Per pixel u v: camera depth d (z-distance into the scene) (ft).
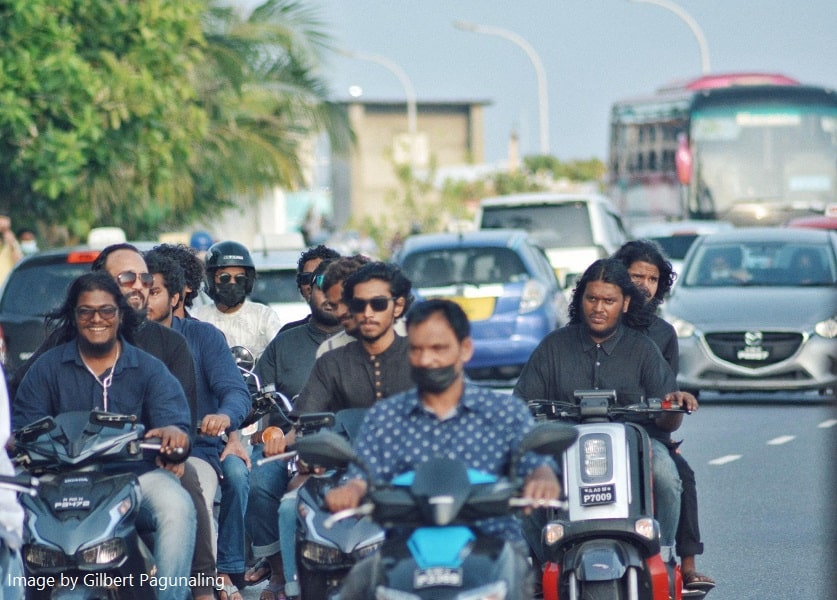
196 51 202.49
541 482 46.42
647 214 324.60
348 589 45.42
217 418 65.00
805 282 161.79
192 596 68.08
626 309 68.74
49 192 181.16
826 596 75.36
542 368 67.97
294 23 239.91
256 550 74.02
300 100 245.86
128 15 189.37
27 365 67.97
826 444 126.00
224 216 270.67
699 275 164.45
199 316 89.66
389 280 61.98
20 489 51.19
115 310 62.34
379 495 44.73
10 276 135.13
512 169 554.05
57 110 182.19
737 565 82.89
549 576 61.11
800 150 300.81
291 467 72.49
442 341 47.85
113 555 55.26
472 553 43.88
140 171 196.24
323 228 473.67
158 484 61.16
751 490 105.19
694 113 304.30
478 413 49.03
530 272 168.76
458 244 171.83
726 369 151.64
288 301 137.69
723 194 301.43
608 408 62.90
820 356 150.41
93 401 63.00
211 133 230.27
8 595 52.80
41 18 176.96
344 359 62.95
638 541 60.70
